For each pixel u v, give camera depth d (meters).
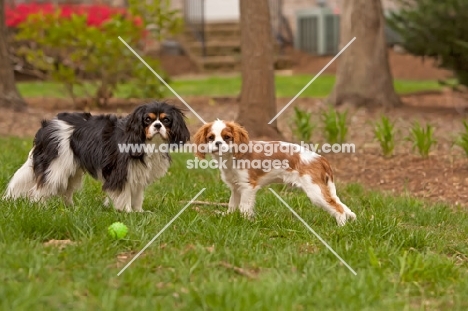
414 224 8.73
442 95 20.02
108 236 6.84
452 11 16.62
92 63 17.72
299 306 5.55
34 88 22.03
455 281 6.31
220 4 28.25
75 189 8.54
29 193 8.31
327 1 28.55
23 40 20.30
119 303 5.36
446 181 11.30
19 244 6.48
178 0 27.58
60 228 7.07
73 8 23.31
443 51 17.09
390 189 11.09
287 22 28.59
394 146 13.47
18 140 13.41
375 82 17.50
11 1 25.34
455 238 8.05
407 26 17.75
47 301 5.37
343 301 5.61
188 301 5.45
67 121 8.34
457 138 13.33
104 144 8.05
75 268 6.12
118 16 17.88
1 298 5.29
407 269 6.40
